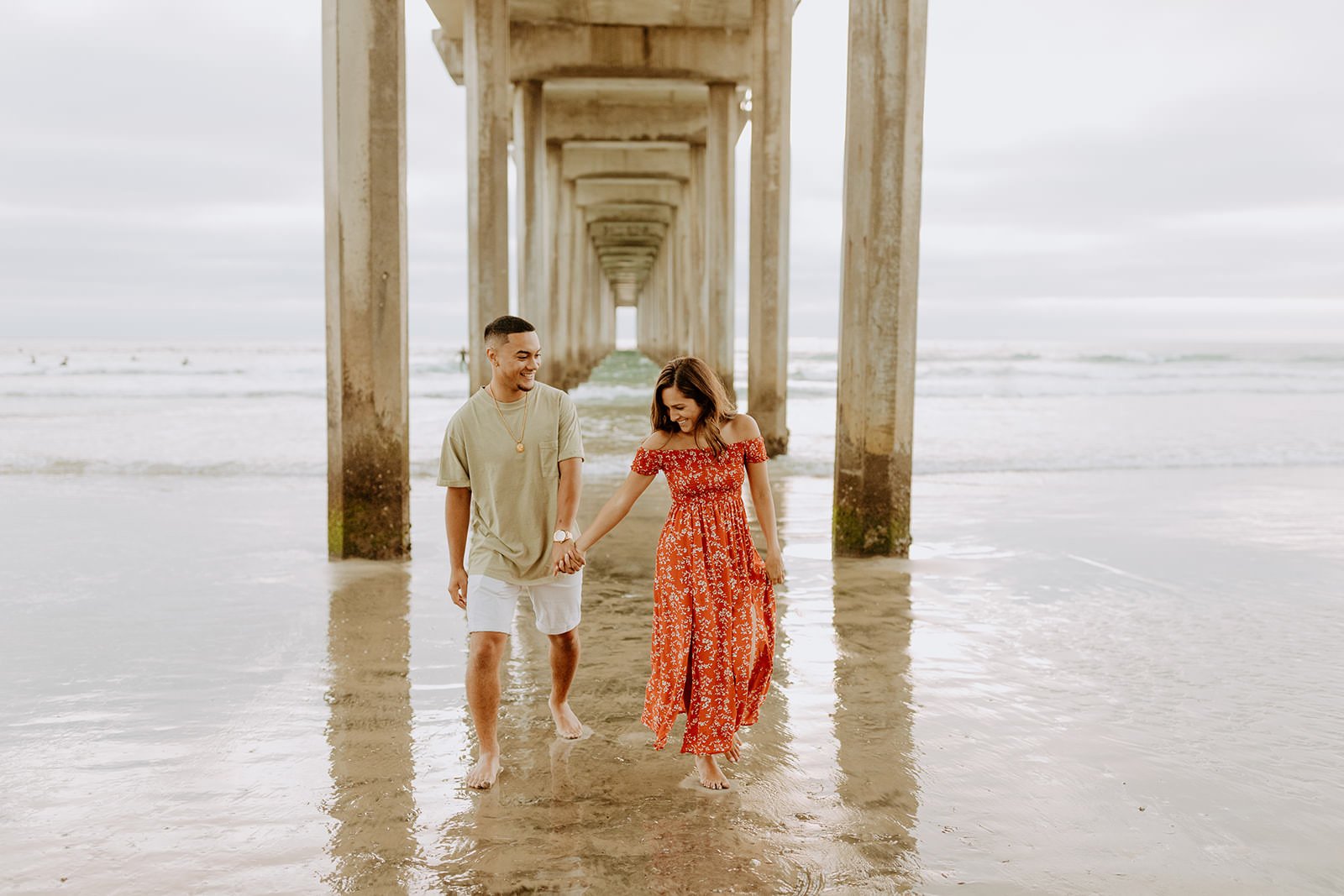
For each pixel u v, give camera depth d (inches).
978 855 110.6
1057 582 250.7
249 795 125.6
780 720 153.2
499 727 150.9
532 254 861.2
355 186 260.8
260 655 187.0
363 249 262.4
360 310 264.2
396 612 218.1
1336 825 118.6
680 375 126.6
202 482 432.8
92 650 189.6
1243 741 145.3
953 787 128.7
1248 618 217.6
